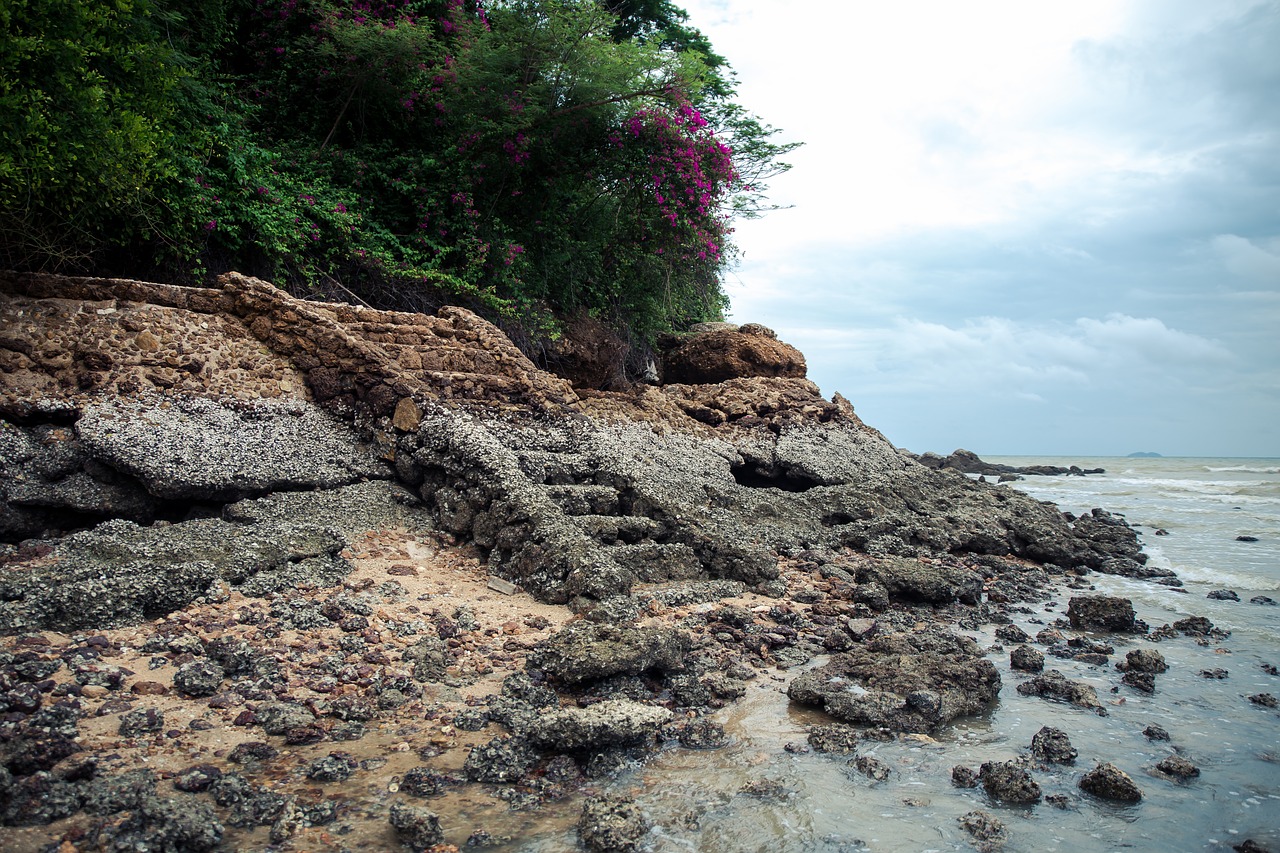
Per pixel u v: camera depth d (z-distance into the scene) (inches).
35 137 356.8
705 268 829.8
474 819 186.9
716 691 273.7
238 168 509.7
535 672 274.5
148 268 498.0
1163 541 714.2
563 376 733.3
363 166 636.1
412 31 633.0
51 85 360.8
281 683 247.6
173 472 377.1
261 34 652.7
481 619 326.0
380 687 252.2
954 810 201.8
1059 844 186.9
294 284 550.6
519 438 494.9
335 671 259.9
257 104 636.7
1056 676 299.6
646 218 745.0
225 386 442.3
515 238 693.9
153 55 445.7
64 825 170.1
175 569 295.4
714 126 781.9
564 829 184.4
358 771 206.1
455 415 466.0
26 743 188.2
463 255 657.0
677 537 434.3
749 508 556.7
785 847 180.5
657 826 187.3
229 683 246.5
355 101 667.4
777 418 730.8
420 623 309.3
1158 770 227.5
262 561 329.7
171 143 464.8
